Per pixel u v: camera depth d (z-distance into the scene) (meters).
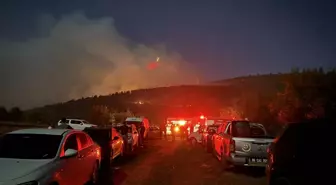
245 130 13.00
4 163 6.73
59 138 7.98
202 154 19.19
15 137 7.95
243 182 11.03
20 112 46.47
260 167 12.73
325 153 5.84
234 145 12.38
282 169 6.86
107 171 12.83
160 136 35.50
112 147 14.04
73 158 7.98
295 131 6.91
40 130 8.40
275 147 7.48
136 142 21.59
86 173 9.08
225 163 13.54
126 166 14.28
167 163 15.34
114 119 56.03
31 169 6.46
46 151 7.49
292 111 21.64
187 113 90.12
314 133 6.32
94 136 14.17
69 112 59.94
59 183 6.98
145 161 15.98
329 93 20.64
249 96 33.53
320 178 5.73
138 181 10.93
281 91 25.02
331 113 18.81
